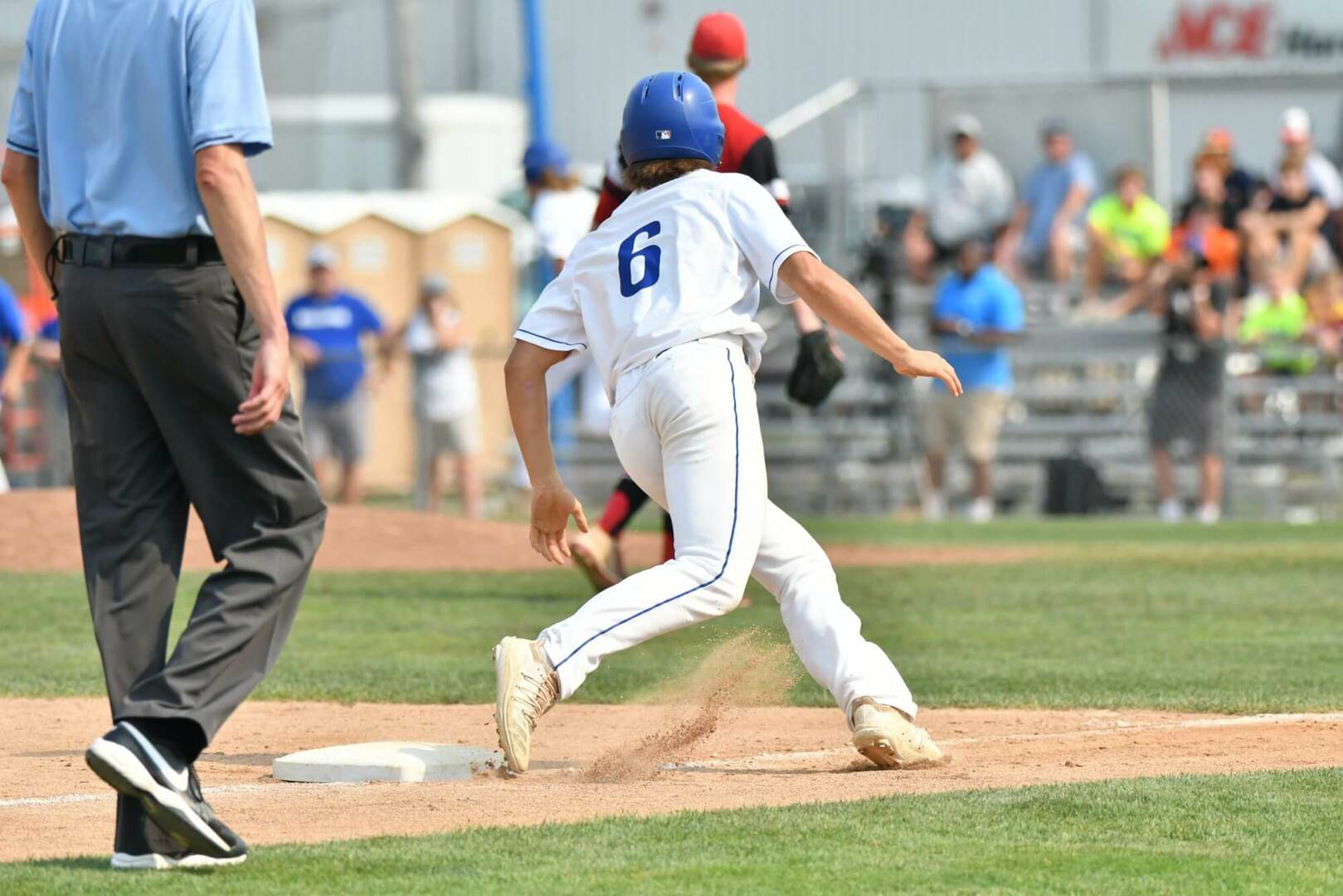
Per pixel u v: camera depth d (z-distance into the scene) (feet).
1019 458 229.66
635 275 60.64
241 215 48.78
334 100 305.32
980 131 242.99
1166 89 244.22
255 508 50.75
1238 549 168.76
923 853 49.88
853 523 205.77
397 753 65.10
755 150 92.02
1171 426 211.00
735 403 59.88
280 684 89.04
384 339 208.74
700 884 46.34
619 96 284.20
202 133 48.75
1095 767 65.21
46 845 52.65
